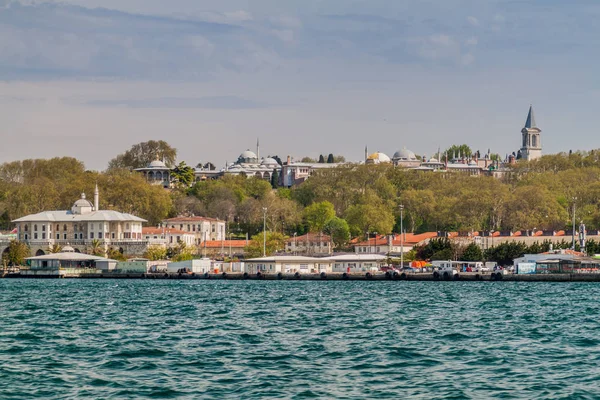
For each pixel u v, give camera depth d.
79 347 118.06
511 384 93.12
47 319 157.38
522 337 128.88
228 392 89.38
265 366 103.44
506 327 142.12
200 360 107.19
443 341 124.50
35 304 194.12
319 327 142.38
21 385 92.88
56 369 101.56
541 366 103.50
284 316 161.88
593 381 94.62
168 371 100.25
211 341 123.94
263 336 129.88
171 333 133.75
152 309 178.50
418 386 92.31
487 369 101.69
